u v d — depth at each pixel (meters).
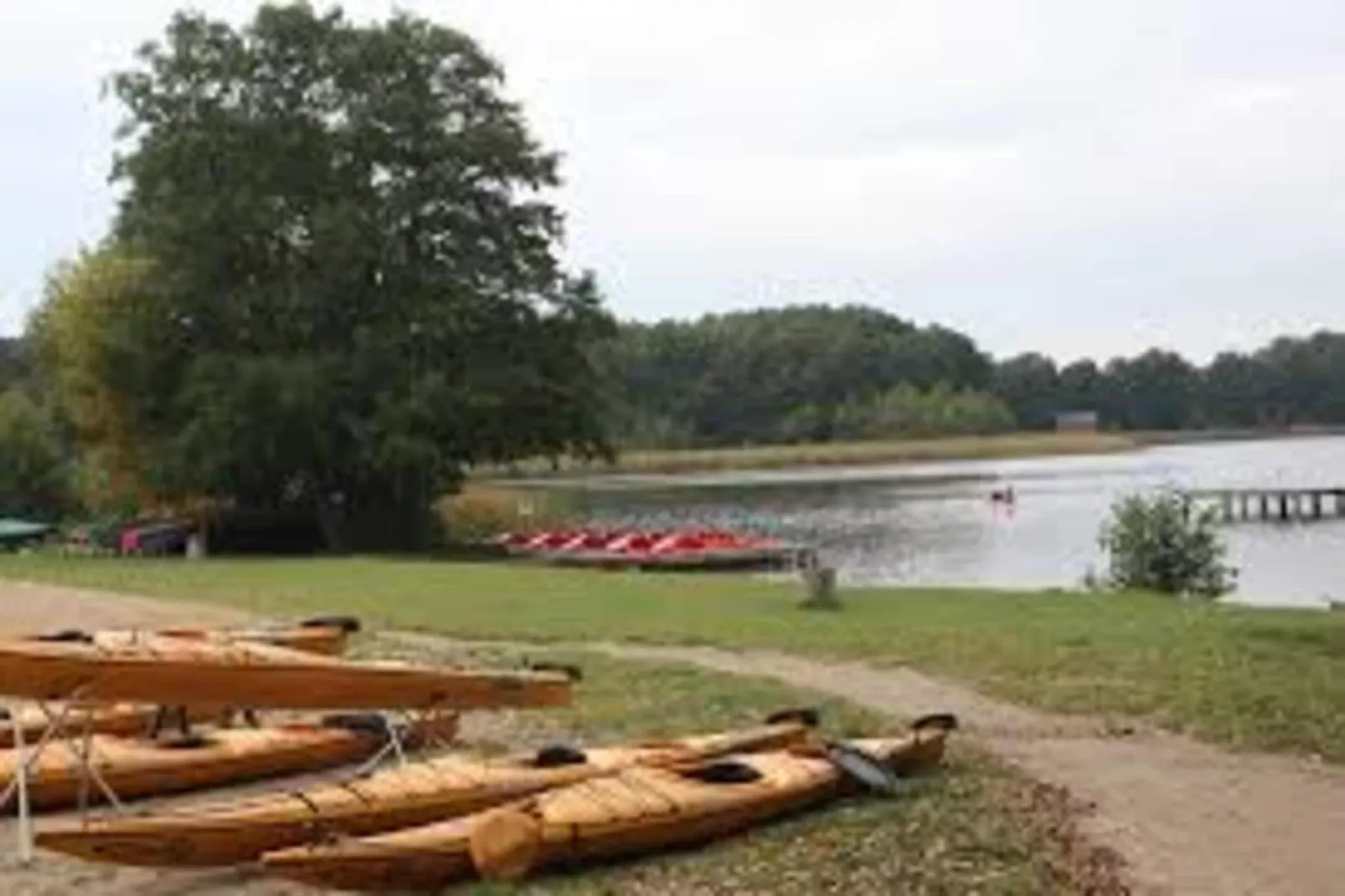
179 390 57.53
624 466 152.12
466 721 20.50
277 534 58.69
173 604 34.25
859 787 16.11
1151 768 17.73
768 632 27.20
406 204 57.88
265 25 58.31
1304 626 27.17
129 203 59.16
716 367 184.00
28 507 69.69
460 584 36.31
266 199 57.00
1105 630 26.70
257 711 18.61
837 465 159.75
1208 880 13.86
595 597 33.09
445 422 55.66
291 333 57.81
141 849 13.16
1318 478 105.88
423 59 59.03
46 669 14.36
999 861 14.20
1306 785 17.08
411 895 13.27
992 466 151.62
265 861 12.68
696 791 14.72
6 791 16.06
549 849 13.59
